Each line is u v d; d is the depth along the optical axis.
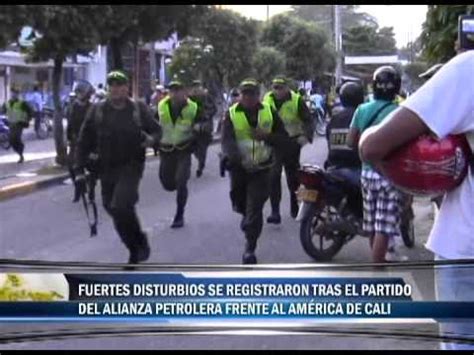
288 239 9.21
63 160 18.03
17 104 19.16
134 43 21.67
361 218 7.64
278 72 37.75
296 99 10.33
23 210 12.23
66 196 13.78
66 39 17.20
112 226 10.36
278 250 8.55
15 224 10.82
